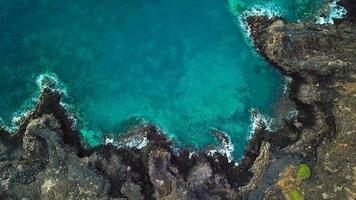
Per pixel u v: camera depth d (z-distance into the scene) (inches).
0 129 1585.9
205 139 1637.6
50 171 1485.0
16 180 1472.7
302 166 1504.7
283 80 1688.0
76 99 1656.0
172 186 1489.9
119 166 1531.7
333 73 1581.0
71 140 1585.9
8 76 1668.3
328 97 1563.7
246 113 1669.5
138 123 1641.2
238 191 1520.7
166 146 1609.3
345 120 1513.3
